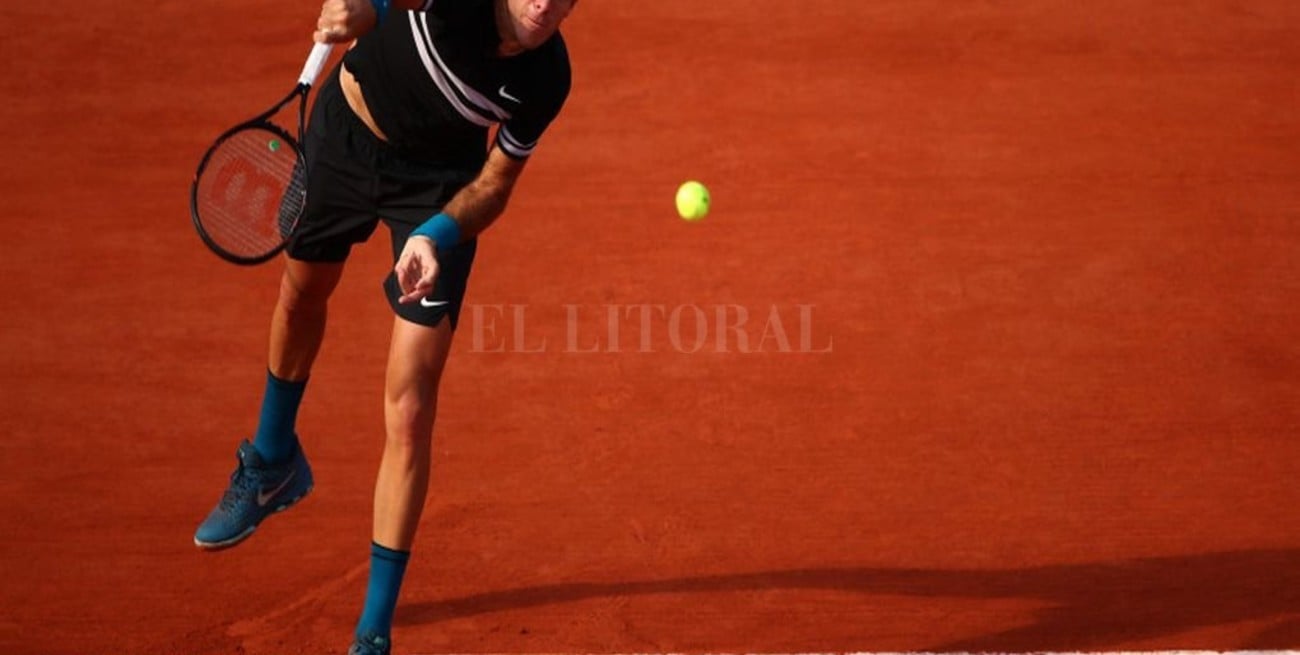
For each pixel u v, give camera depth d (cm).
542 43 1834
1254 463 2558
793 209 3362
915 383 2769
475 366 2812
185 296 3053
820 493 2458
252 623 2155
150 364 2828
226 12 4247
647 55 4038
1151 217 3359
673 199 3406
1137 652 2077
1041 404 2714
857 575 2261
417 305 1920
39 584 2236
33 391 2736
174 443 2600
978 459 2553
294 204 1964
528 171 3506
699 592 2222
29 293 3050
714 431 2625
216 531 2175
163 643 2109
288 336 2131
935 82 3938
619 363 2825
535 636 2125
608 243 3228
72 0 4319
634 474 2506
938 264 3164
